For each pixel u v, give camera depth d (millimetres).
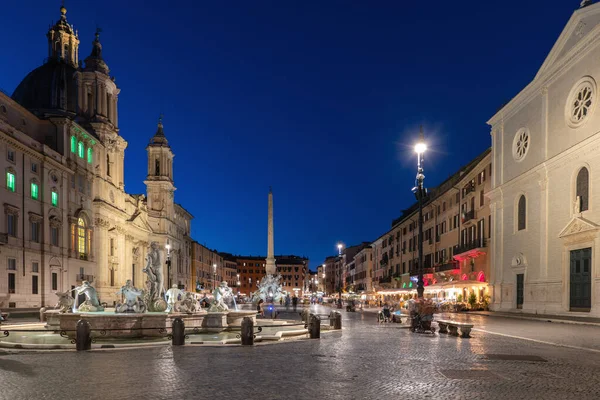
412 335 20203
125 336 19531
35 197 49500
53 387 9508
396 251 84562
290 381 10023
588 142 29328
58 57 74188
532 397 8633
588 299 29359
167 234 98688
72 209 57438
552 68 34406
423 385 9609
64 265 54125
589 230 28891
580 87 31375
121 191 74750
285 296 70062
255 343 16969
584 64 31000
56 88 68500
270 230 70062
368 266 112000
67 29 75438
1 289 43188
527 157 37969
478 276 47938
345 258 154750
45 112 63656
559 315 31375
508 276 40031
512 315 33875
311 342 17422
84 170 60594
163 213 99312
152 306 23719
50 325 23672
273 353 14398
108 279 67562
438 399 8492
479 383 9797
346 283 151375
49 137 56250
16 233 45750
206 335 21625
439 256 61906
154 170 101000
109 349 15523
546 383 9797
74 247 57438
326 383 9812
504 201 41312
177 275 108875
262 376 10586
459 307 44344
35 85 68062
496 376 10539
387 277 88250
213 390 9180
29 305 47156
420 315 21812
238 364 12281
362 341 17703
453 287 46688
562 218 32406
